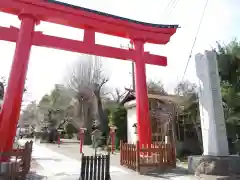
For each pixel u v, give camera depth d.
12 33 8.97
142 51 10.95
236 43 11.57
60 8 9.54
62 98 34.84
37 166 9.70
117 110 21.55
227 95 11.43
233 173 6.68
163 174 7.80
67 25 10.09
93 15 10.12
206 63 8.33
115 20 10.47
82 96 32.31
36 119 38.16
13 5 8.86
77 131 34.03
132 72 23.52
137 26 10.91
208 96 8.00
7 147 7.24
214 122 7.58
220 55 11.81
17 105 7.79
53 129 30.12
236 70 11.22
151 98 15.68
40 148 20.83
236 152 11.70
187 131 15.87
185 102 14.84
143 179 7.03
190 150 15.33
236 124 11.24
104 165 5.18
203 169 6.99
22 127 43.44
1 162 6.18
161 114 14.95
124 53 10.58
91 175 4.93
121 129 20.95
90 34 10.23
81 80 33.19
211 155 7.40
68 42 9.65
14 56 8.33
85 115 31.27
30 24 8.92
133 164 8.61
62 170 8.71
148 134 9.77
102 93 33.78
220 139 7.44
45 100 36.47
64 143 28.16
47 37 9.32
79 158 13.06
